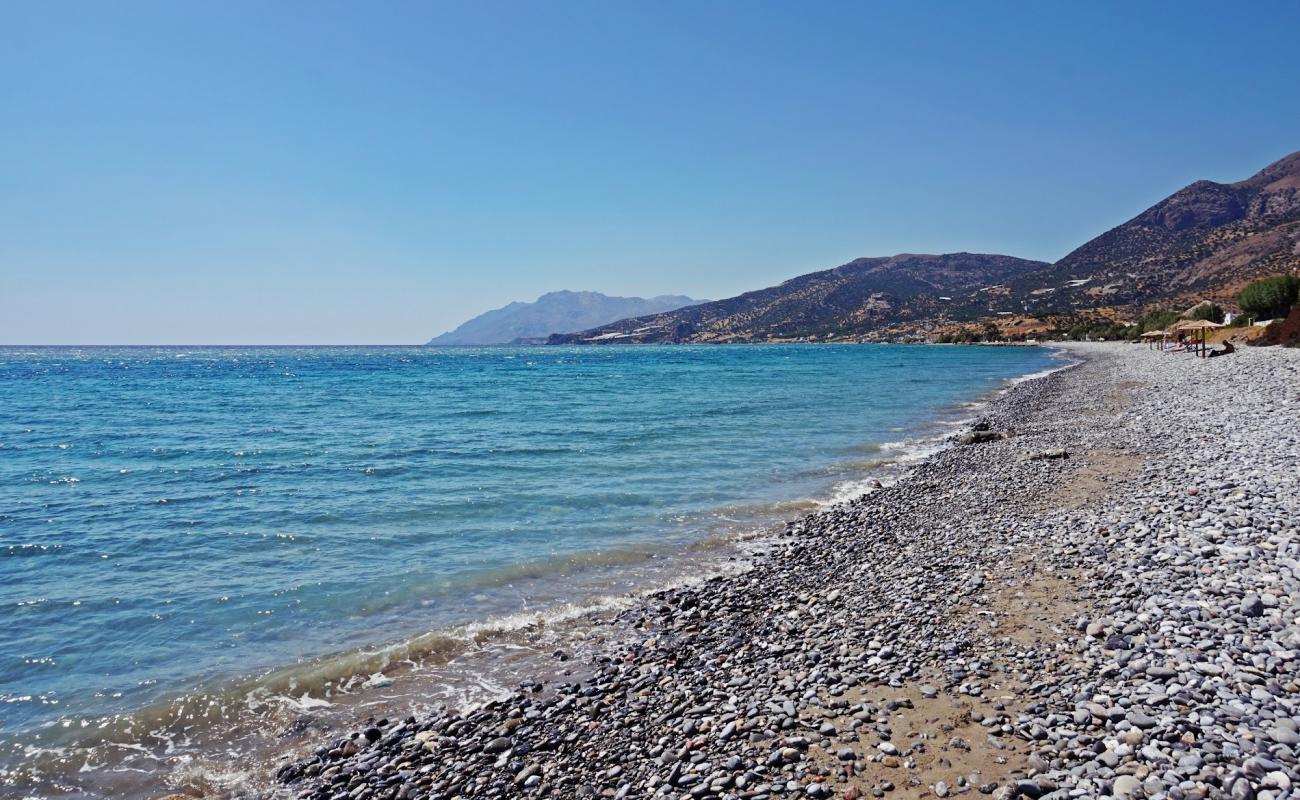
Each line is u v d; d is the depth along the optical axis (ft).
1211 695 20.18
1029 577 33.63
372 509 56.70
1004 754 19.43
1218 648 22.90
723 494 61.93
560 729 24.53
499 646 32.48
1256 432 63.72
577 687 27.81
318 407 143.33
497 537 49.21
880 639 28.73
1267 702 19.30
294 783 22.57
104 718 26.45
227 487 65.21
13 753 24.16
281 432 104.01
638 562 43.96
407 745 24.31
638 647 31.58
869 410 127.75
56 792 22.21
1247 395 92.58
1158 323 379.76
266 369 329.11
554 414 124.67
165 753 24.36
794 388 181.37
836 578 38.65
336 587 39.81
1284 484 41.75
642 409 132.16
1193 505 40.50
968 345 612.29
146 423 117.39
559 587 39.75
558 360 441.68
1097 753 18.65
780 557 43.88
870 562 40.81
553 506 57.72
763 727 22.54
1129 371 175.22
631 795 20.01
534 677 29.32
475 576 41.55
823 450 84.43
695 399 152.56
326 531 50.67
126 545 47.42
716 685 26.45
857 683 24.93
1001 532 42.91
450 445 89.25
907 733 21.13
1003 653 25.79
